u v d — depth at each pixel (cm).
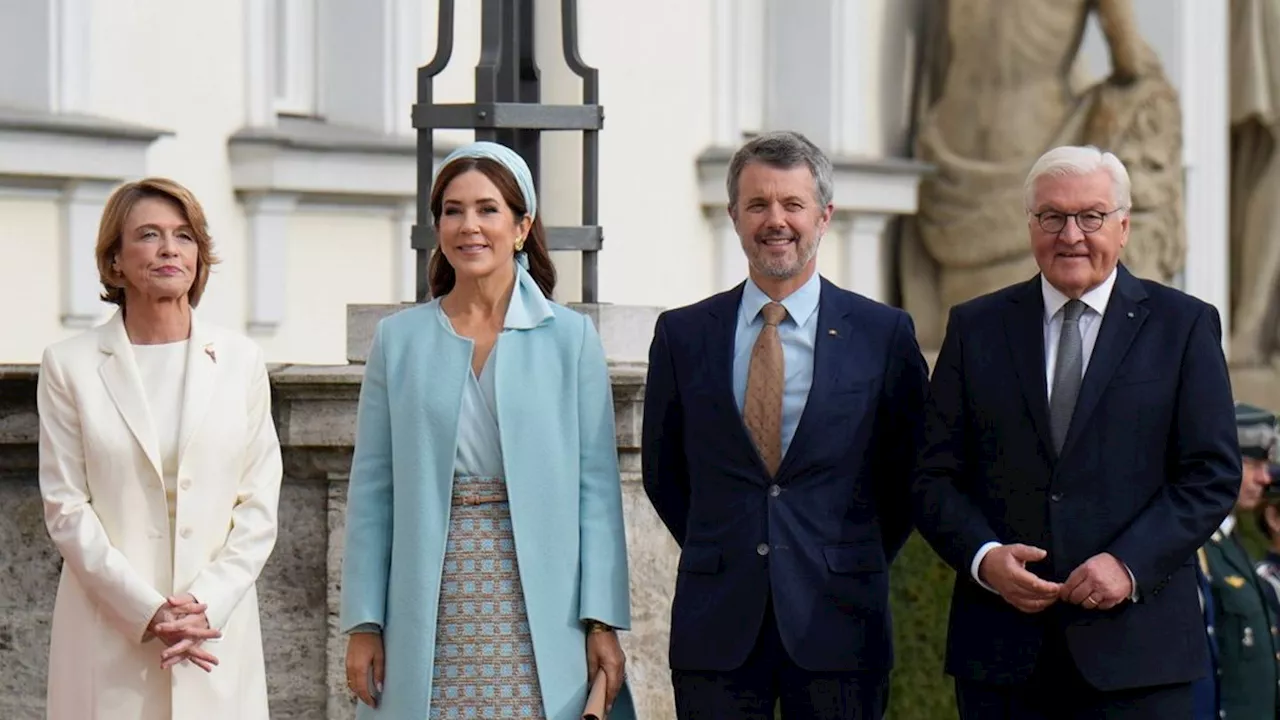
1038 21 3675
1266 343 4497
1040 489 1485
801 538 1497
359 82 3075
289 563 1770
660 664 1808
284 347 2944
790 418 1516
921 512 1508
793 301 1529
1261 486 1952
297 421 1750
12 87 2552
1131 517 1474
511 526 1470
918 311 3797
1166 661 1470
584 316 1514
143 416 1506
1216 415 1472
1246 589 1862
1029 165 3662
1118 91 3650
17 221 2517
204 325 1548
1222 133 4375
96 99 2622
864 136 3791
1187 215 4291
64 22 2567
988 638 1497
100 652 1498
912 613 2195
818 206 1512
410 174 3086
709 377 1525
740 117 3675
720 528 1514
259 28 2895
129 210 1512
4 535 1789
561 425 1485
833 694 1495
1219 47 4362
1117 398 1479
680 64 3453
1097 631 1466
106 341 1525
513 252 1516
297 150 2902
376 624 1483
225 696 1512
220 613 1491
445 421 1473
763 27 3788
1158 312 1499
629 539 1788
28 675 1792
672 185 3431
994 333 1512
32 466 1781
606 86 3284
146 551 1503
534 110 1825
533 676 1466
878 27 3825
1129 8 3656
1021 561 1455
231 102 2858
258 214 2889
